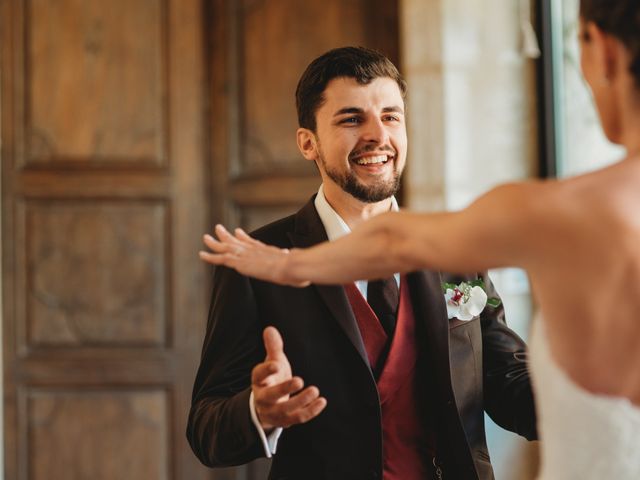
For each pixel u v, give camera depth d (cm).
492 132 421
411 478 198
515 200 124
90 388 442
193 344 446
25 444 439
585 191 123
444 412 198
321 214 215
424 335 204
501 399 214
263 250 149
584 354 122
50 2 446
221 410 192
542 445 132
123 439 441
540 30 424
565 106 414
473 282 218
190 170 449
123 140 447
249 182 448
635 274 118
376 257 134
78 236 445
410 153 418
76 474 439
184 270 447
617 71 126
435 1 415
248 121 449
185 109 449
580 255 120
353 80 205
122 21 447
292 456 200
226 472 441
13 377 441
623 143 129
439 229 129
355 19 444
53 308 443
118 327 444
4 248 443
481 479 204
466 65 419
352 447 195
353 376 198
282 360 174
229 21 450
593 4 126
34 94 445
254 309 206
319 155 212
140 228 447
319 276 139
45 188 445
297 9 447
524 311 419
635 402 123
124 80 447
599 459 123
